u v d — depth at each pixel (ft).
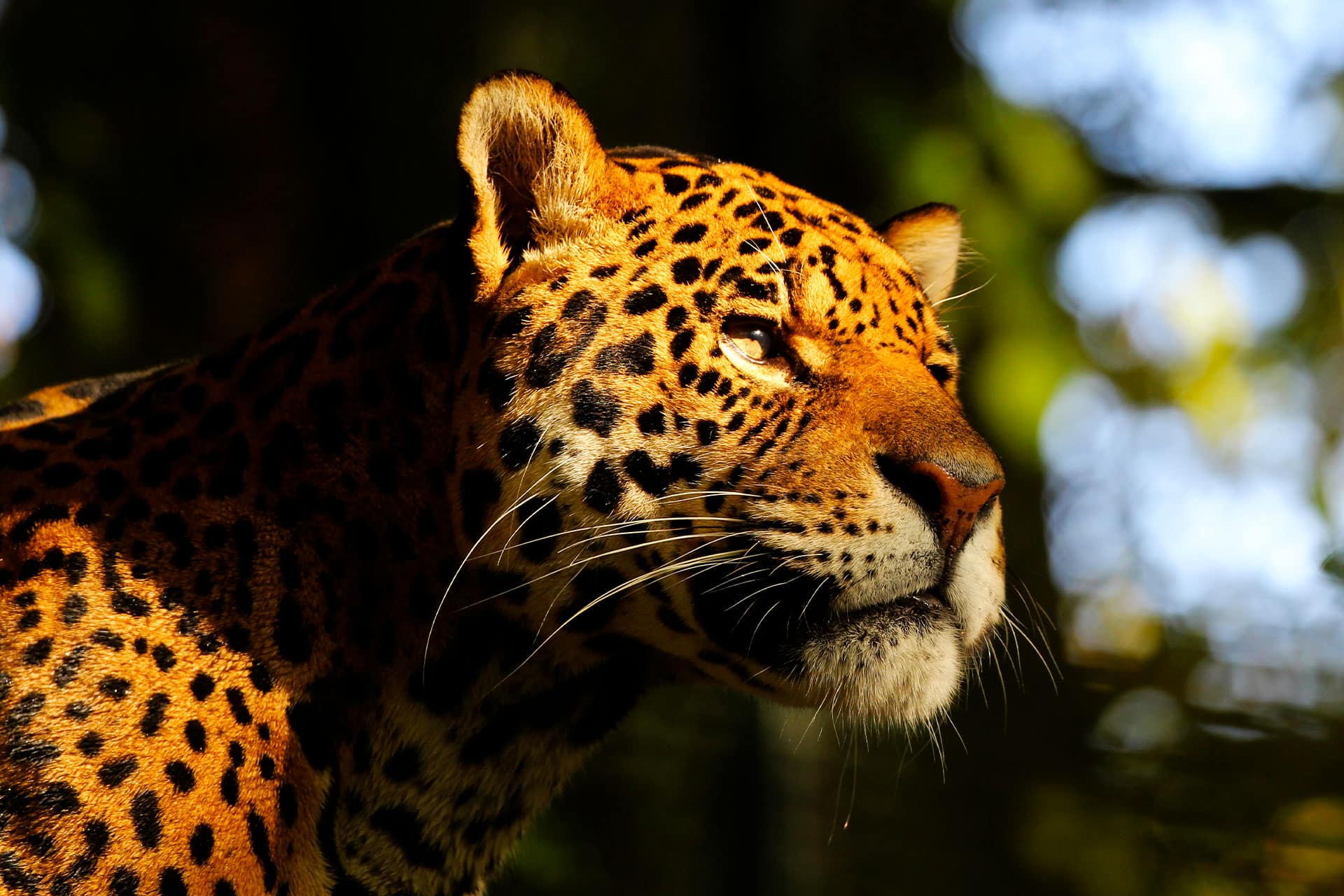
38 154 52.13
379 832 20.61
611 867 37.04
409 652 20.45
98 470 20.03
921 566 19.98
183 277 52.60
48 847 17.48
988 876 36.42
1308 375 56.39
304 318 21.71
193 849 18.04
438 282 20.97
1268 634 38.40
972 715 37.93
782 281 20.48
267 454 20.39
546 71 53.98
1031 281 49.14
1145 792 35.78
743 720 35.70
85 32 52.90
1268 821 34.37
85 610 18.67
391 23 53.93
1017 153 49.90
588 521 19.69
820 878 35.96
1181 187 56.03
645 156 23.11
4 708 17.93
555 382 19.65
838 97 48.70
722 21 42.96
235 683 19.02
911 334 21.70
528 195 21.02
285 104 52.85
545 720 21.66
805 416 20.15
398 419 20.63
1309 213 56.39
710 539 19.86
